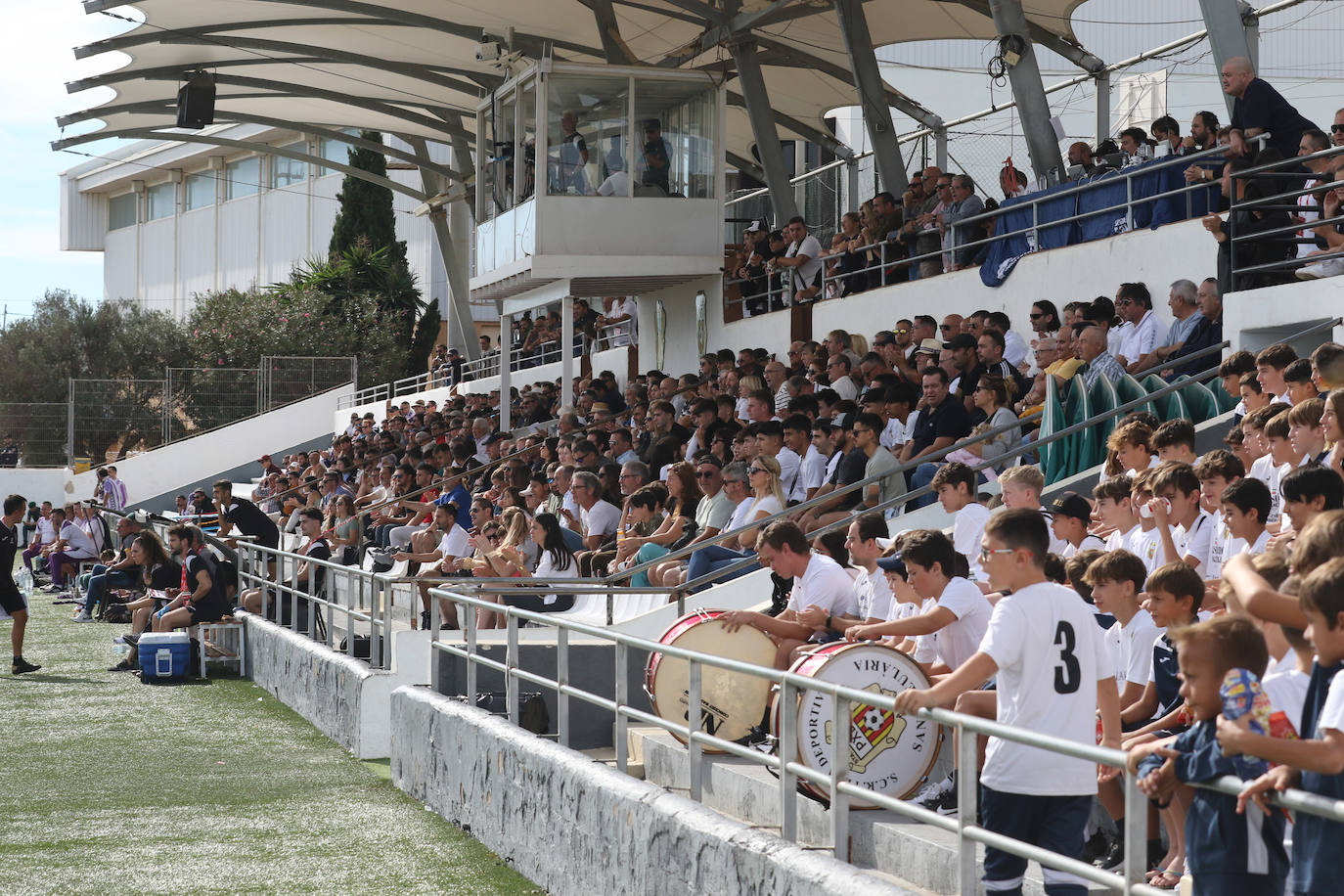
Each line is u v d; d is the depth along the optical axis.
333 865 7.69
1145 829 3.71
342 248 49.66
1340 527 3.35
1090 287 13.93
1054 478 10.46
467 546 14.25
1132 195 13.58
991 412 11.44
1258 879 3.49
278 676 14.05
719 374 18.31
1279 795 3.15
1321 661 3.19
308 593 14.61
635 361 24.05
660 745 7.68
